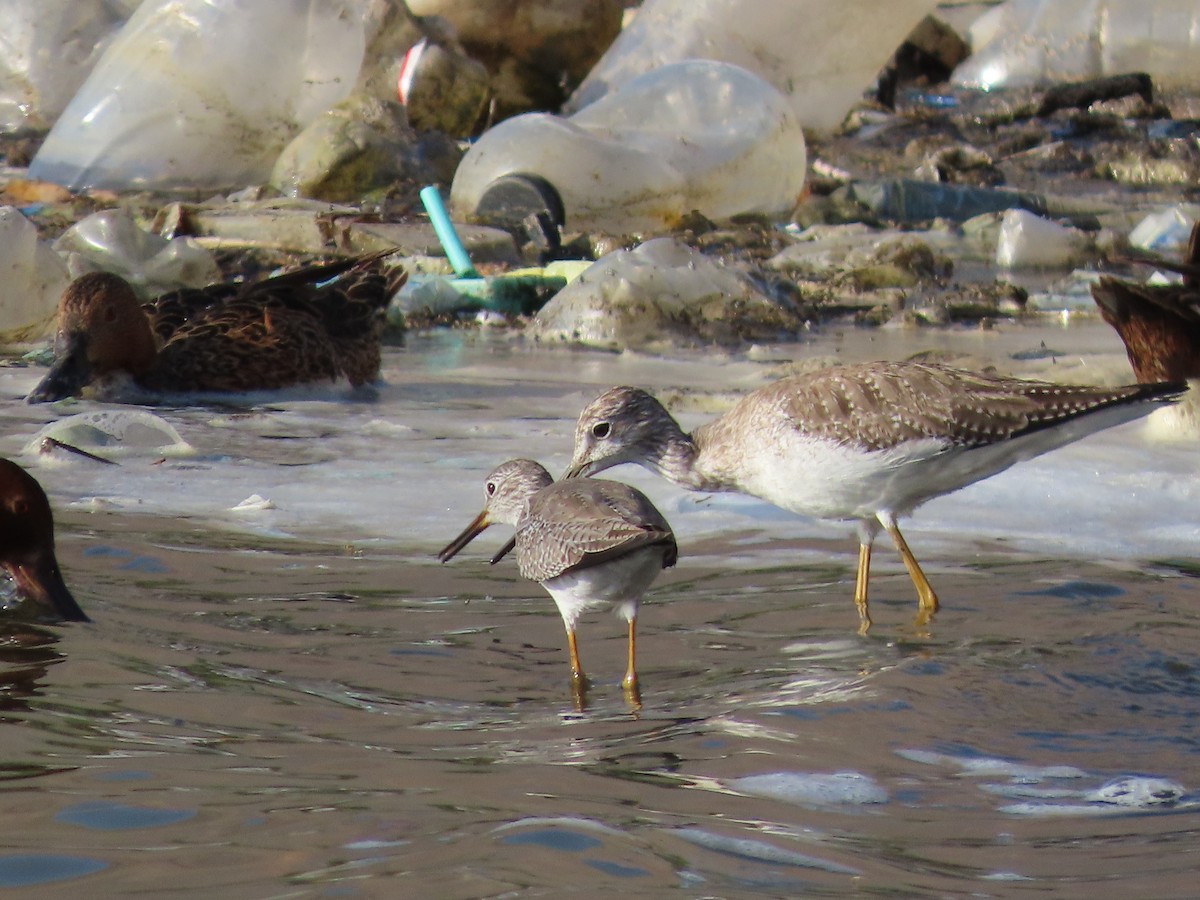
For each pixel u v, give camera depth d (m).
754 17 33.56
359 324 17.56
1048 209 30.53
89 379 16.16
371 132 28.53
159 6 28.62
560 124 27.08
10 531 9.26
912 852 5.96
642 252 21.52
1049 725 7.48
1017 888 5.63
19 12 33.16
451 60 32.88
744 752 7.04
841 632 9.18
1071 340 20.53
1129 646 8.70
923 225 29.00
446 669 8.41
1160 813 6.43
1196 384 14.64
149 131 28.38
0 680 7.83
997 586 10.16
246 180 29.00
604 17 36.62
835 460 10.24
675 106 28.50
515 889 5.46
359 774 6.62
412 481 13.06
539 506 8.81
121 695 7.64
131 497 12.28
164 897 5.34
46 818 6.01
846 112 35.25
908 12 34.38
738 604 9.81
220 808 6.15
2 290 19.27
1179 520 12.06
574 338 20.70
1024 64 43.38
